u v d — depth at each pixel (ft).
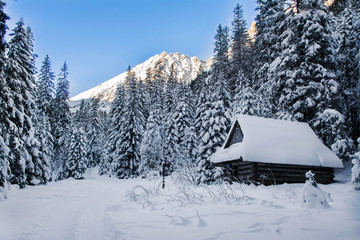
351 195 32.89
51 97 130.21
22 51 75.25
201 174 72.64
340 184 49.78
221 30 144.77
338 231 16.76
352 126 73.15
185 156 111.86
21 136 64.08
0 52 40.73
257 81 98.99
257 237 16.29
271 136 53.88
